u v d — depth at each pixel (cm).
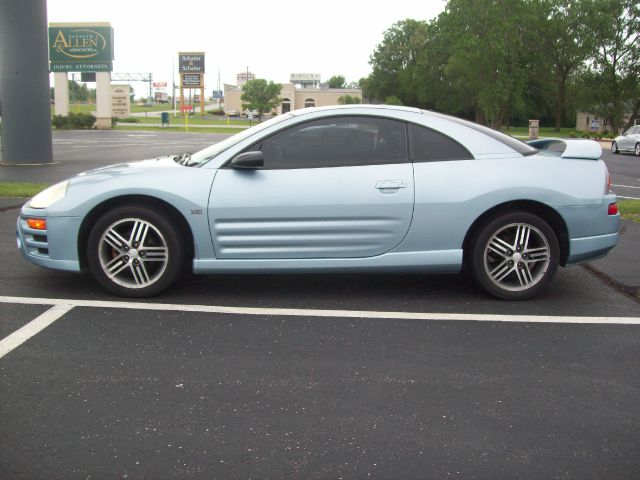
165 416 291
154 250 460
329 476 245
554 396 317
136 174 458
